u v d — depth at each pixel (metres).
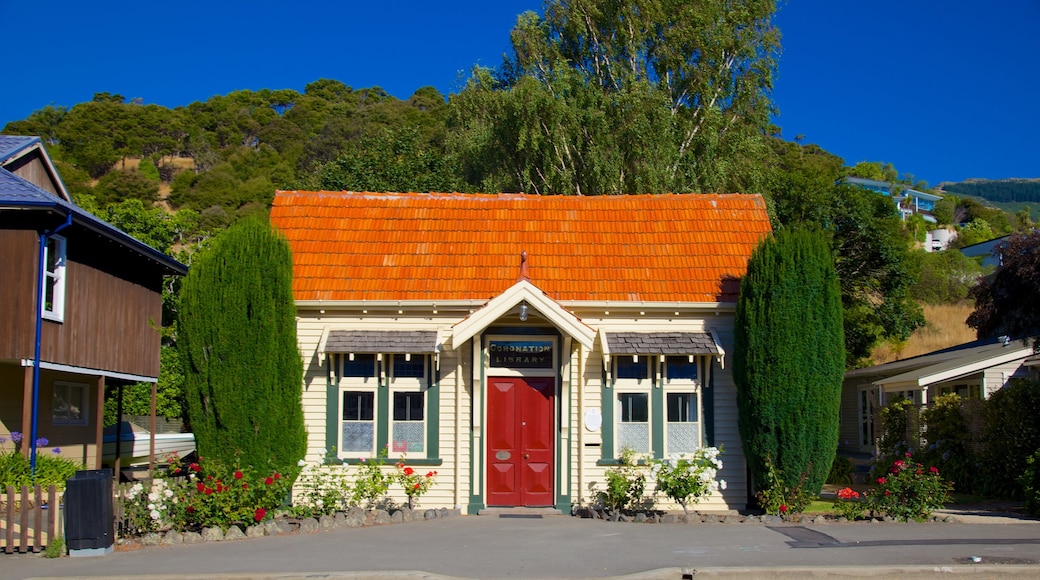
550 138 32.38
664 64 33.56
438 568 10.77
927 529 13.87
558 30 34.69
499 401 17.41
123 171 91.12
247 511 13.95
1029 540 12.52
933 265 67.88
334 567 10.83
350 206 19.61
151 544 12.88
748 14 33.72
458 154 35.97
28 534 12.34
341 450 17.33
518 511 16.94
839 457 23.91
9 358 16.66
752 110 34.00
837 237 39.59
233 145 106.31
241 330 15.91
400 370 17.55
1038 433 17.81
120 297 20.77
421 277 18.05
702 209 19.92
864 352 40.78
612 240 19.14
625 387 17.55
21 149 23.28
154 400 22.22
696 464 16.09
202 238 31.95
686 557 11.29
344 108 114.69
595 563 11.02
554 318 16.36
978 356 24.70
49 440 19.88
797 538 12.89
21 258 16.89
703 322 17.72
